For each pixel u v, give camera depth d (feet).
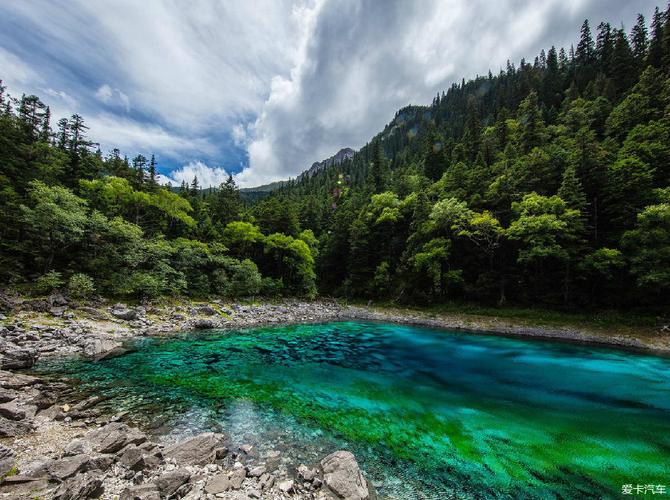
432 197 164.14
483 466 24.75
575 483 22.74
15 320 58.85
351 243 174.29
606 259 89.97
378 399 39.37
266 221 180.24
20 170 97.40
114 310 78.48
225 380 43.88
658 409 37.45
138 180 157.58
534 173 123.24
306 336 82.43
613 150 110.73
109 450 23.16
